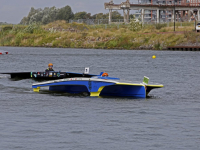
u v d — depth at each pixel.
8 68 126.19
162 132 44.16
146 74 106.06
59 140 41.06
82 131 44.28
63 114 52.38
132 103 60.91
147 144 40.00
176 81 90.25
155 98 66.06
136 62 149.25
